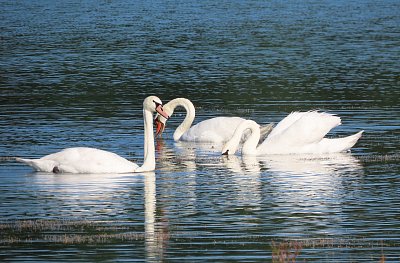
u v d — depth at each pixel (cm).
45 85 4141
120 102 3672
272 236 1897
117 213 2072
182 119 3503
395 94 3856
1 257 1761
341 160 2681
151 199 2195
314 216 2050
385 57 5131
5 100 3706
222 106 3625
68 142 2859
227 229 1950
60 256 1766
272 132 2869
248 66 4791
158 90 4025
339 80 4291
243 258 1755
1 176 2420
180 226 1972
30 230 1936
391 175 2453
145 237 1889
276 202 2170
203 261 1739
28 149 2747
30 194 2231
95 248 1814
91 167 2452
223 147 2823
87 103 3641
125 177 2433
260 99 3775
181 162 2677
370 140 2938
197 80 4319
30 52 5409
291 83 4209
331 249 1806
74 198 2197
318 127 2814
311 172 2512
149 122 2516
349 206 2130
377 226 1966
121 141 2894
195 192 2272
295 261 1734
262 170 2548
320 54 5288
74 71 4619
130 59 5088
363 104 3606
